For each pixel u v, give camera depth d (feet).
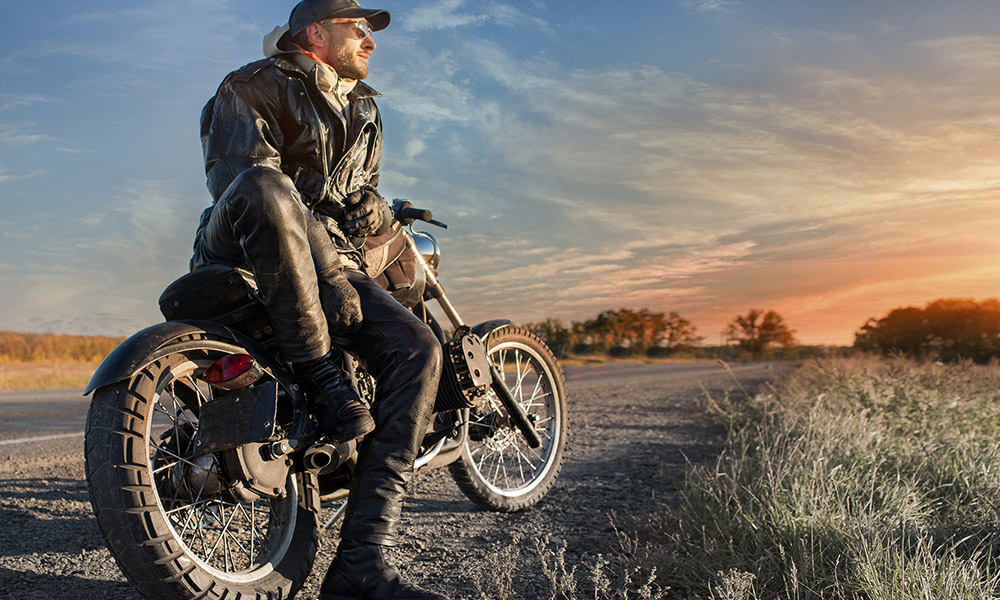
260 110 8.26
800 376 39.17
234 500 7.54
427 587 8.81
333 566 7.70
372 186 9.54
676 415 28.35
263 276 7.26
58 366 98.63
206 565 6.94
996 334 164.04
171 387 7.41
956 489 12.17
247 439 6.94
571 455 18.78
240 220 7.15
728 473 13.41
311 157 8.61
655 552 9.34
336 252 8.23
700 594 8.27
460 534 11.21
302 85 8.55
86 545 10.48
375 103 9.64
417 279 10.54
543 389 13.73
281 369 7.79
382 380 8.18
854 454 13.69
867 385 22.16
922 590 7.24
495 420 12.45
